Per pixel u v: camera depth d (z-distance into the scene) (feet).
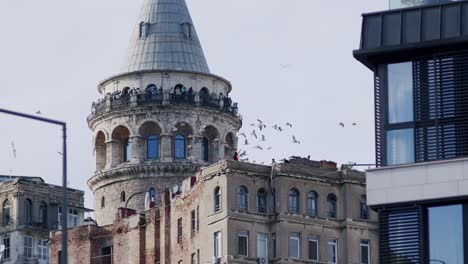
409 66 405.59
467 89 399.44
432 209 396.98
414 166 398.01
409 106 403.95
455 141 398.21
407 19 405.59
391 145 403.34
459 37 398.01
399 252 396.37
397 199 398.01
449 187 393.70
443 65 402.11
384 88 406.21
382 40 405.59
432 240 395.14
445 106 400.88
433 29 402.11
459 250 392.27
